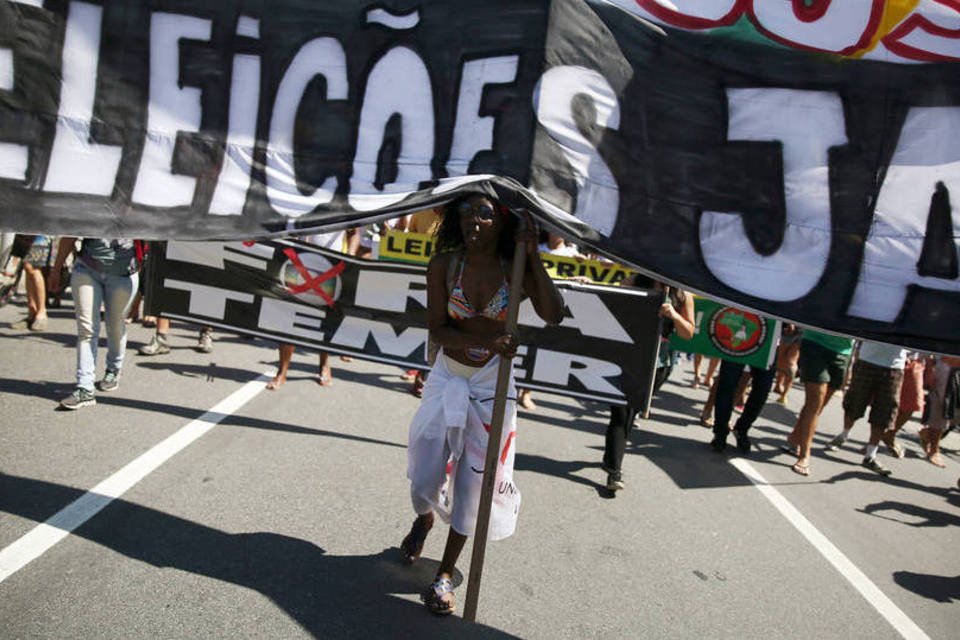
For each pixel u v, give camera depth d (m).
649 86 2.84
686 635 3.28
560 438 6.30
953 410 7.46
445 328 3.06
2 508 3.50
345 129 2.85
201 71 2.79
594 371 4.92
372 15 2.84
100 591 2.93
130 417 5.05
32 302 7.39
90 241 5.07
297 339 5.37
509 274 3.01
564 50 2.79
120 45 2.73
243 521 3.73
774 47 2.85
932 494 6.38
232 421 5.28
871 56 2.82
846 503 5.67
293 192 2.80
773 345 6.32
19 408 4.93
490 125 2.81
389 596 3.22
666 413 8.18
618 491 5.08
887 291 2.82
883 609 3.83
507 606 3.29
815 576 4.14
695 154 2.86
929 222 2.81
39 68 2.66
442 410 3.17
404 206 2.70
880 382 6.84
